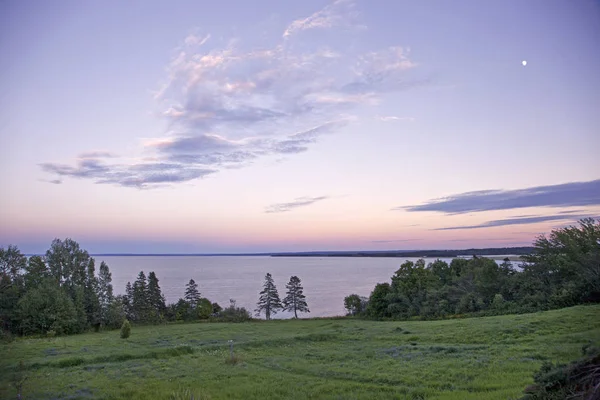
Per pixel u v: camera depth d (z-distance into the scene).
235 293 138.62
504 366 18.23
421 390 15.65
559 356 18.98
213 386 18.47
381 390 16.28
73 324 59.28
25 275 61.69
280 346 33.62
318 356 26.97
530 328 28.27
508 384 14.96
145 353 29.70
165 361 27.03
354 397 15.17
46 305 57.09
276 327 55.31
